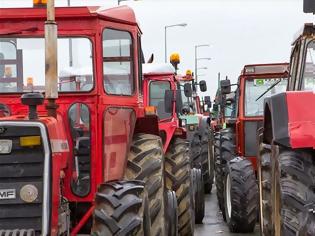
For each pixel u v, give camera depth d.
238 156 10.38
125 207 4.90
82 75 5.64
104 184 5.17
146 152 6.07
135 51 6.13
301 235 4.46
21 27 5.67
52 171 4.44
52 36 4.93
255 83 10.86
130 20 6.04
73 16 5.63
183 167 8.50
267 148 6.94
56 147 4.55
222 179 10.73
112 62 5.86
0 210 4.40
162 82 11.70
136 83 6.19
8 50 5.70
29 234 4.34
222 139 11.12
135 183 5.25
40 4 5.77
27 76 5.69
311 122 4.60
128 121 6.09
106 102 5.70
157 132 6.49
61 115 5.54
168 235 7.20
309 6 4.85
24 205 4.41
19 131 4.41
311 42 5.97
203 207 10.62
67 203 5.18
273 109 4.71
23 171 4.41
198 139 13.21
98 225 4.89
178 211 8.34
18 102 5.64
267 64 10.77
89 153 5.59
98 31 5.66
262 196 7.10
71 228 5.45
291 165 4.73
